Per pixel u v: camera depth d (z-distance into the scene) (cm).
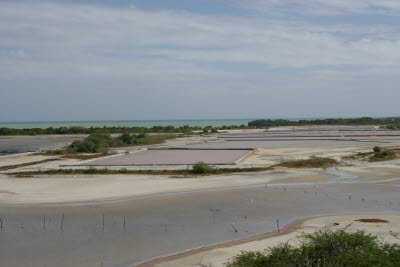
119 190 2811
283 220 2008
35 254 1559
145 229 1881
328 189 2759
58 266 1440
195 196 2588
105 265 1449
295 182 3050
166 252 1575
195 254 1545
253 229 1864
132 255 1547
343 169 3688
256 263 1290
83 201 2477
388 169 3622
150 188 2869
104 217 2100
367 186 2852
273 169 3706
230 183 3034
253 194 2627
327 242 1346
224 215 2120
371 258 1191
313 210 2198
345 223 1912
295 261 1216
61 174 3591
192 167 3744
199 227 1906
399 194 2575
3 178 3434
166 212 2194
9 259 1507
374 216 2044
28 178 3400
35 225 1956
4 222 2012
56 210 2255
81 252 1580
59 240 1727
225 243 1672
